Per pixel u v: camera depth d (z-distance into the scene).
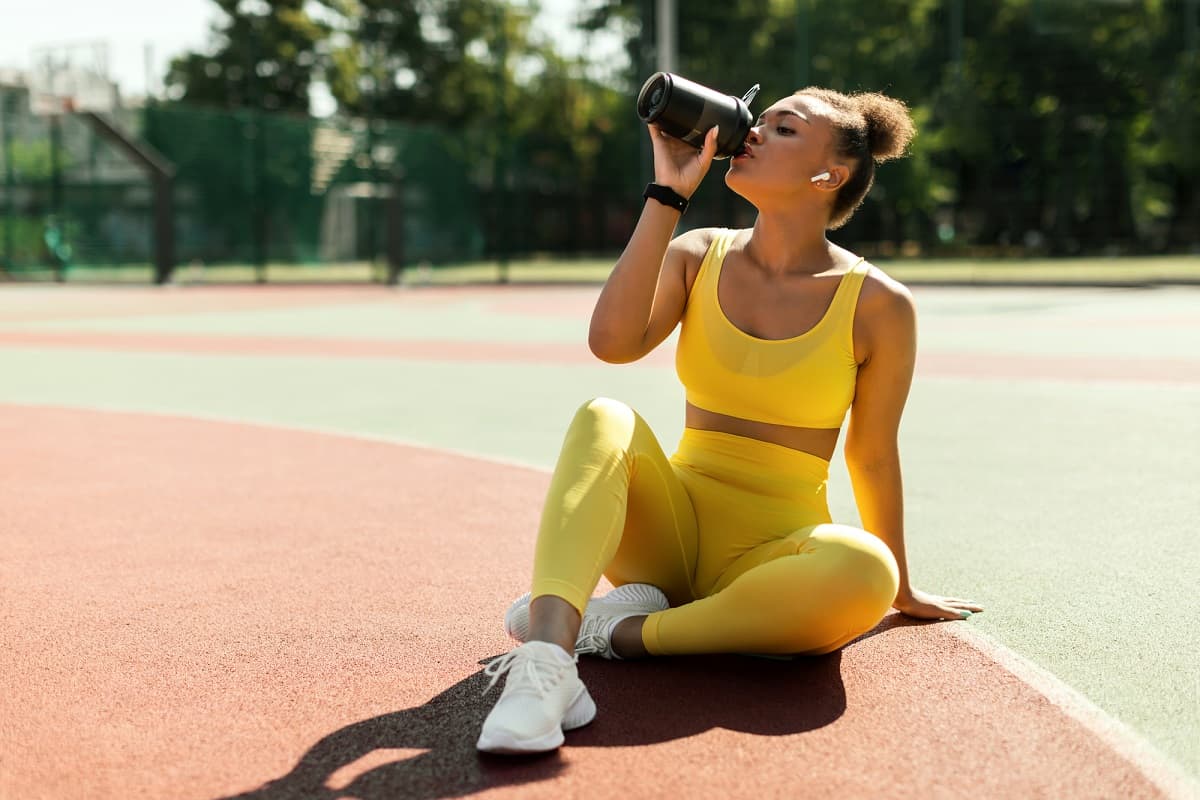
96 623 3.13
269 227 29.34
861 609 2.41
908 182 33.59
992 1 34.44
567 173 36.69
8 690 2.62
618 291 2.64
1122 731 2.36
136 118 29.22
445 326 15.36
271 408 7.75
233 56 43.25
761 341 2.64
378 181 31.77
